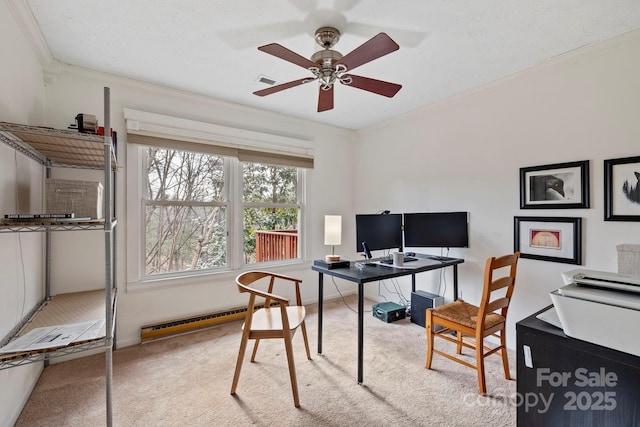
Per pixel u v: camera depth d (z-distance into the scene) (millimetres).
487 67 2420
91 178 2434
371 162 4027
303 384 2031
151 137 2719
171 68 2438
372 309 3490
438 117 3199
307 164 3801
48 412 1747
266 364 2301
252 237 3492
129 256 2645
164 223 2922
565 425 847
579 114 2189
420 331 2930
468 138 2922
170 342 2688
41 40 1994
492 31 1936
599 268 2080
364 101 3152
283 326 1845
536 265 2408
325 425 1649
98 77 2486
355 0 1656
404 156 3578
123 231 2619
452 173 3068
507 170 2621
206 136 3033
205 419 1695
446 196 3127
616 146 2018
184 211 3025
